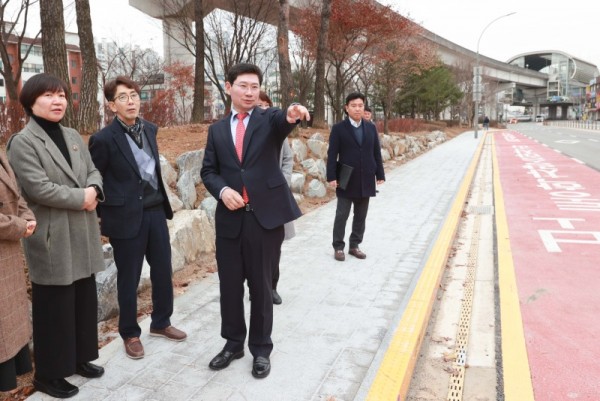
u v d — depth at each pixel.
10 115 7.42
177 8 17.70
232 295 3.21
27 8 13.86
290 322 3.92
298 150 9.80
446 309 4.44
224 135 3.11
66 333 2.86
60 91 2.82
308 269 5.26
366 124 5.46
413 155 18.95
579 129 49.25
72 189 2.78
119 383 3.04
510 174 13.88
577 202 9.18
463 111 55.97
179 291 4.59
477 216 8.41
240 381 3.05
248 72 3.05
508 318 4.17
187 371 3.18
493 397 3.05
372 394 2.88
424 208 8.52
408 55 21.50
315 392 2.92
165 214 3.64
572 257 5.81
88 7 8.44
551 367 3.35
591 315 4.19
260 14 17.30
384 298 4.41
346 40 17.23
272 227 3.05
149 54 28.39
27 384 3.06
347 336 3.66
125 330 3.37
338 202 5.50
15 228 2.36
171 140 8.56
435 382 3.24
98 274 4.02
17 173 2.68
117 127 3.33
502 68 73.69
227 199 2.95
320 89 14.33
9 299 2.44
